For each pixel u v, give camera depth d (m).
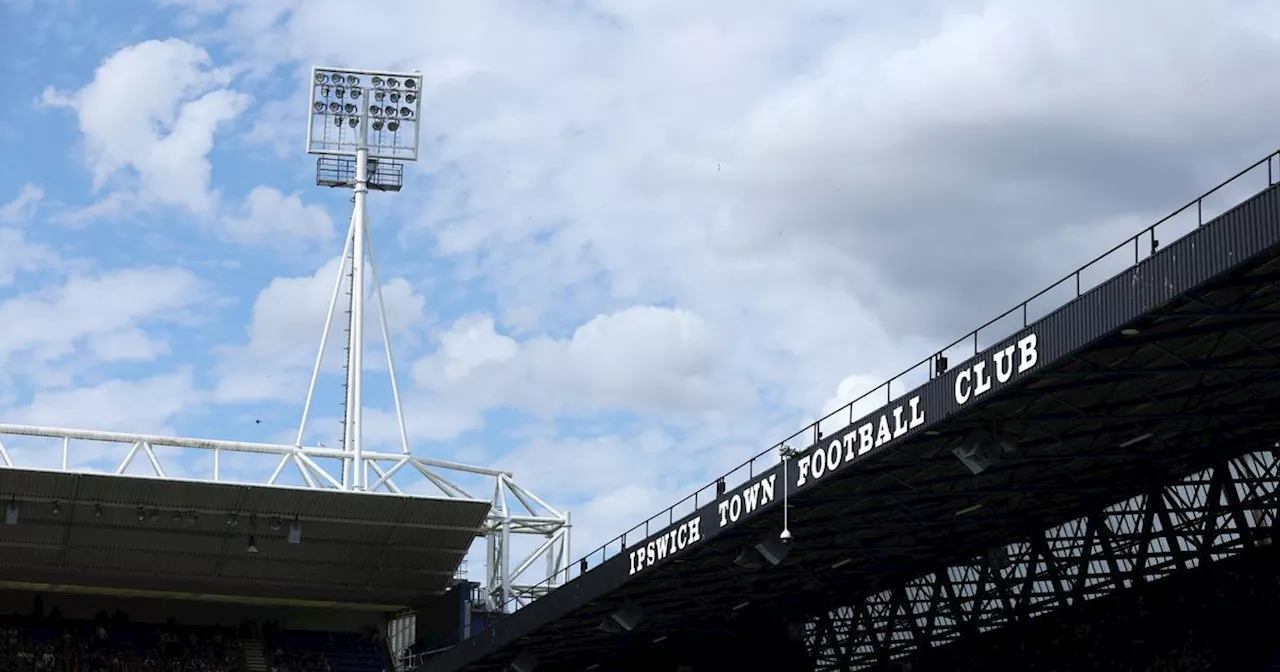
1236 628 51.09
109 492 75.50
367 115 89.75
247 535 80.31
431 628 88.88
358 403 82.31
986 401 40.59
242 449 78.19
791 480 49.66
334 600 88.88
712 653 76.94
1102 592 56.88
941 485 51.03
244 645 91.62
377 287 85.75
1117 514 54.84
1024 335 38.81
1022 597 60.38
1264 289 34.88
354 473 80.81
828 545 57.88
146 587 85.44
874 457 45.72
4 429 74.38
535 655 78.44
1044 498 54.09
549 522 87.94
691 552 56.75
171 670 88.06
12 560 80.31
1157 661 54.28
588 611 67.50
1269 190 31.66
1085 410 43.34
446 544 82.56
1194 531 51.94
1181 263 33.94
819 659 72.81
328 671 91.50
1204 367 38.22
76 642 87.81
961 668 64.31
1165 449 48.38
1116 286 35.84
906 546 59.34
